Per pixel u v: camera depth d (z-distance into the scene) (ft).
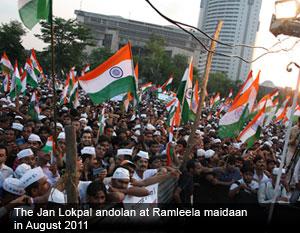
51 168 18.51
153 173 19.16
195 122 23.81
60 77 197.16
